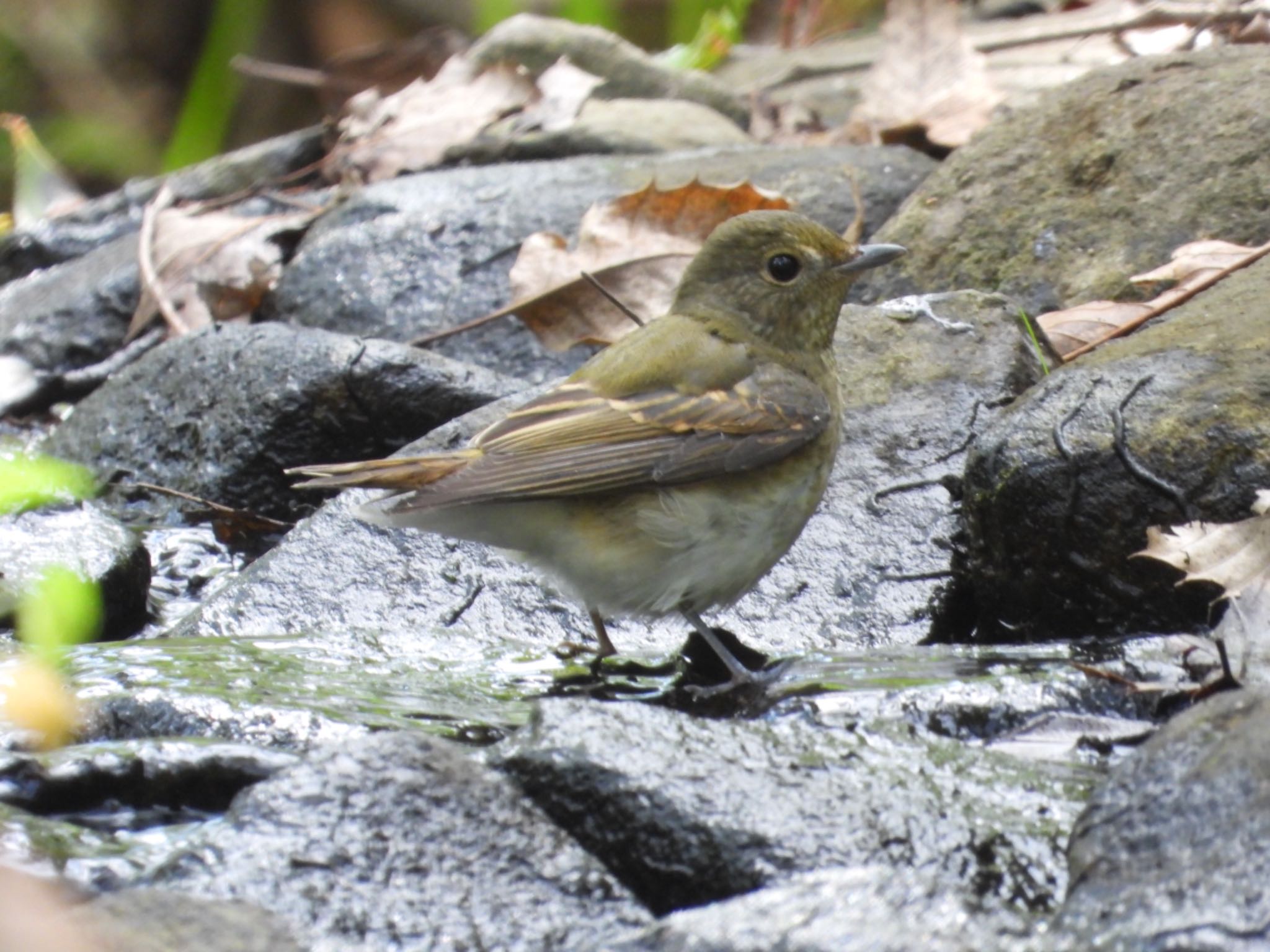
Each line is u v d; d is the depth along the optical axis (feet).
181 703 28.17
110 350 56.85
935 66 60.44
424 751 22.59
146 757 25.48
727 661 31.12
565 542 31.91
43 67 96.22
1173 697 27.30
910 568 34.99
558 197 53.47
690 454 32.09
